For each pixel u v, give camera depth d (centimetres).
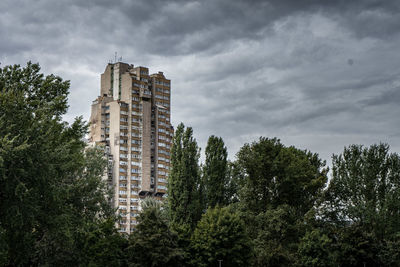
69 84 5266
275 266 7719
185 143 8756
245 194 8600
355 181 9369
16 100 4391
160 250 7031
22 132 4212
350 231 8712
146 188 16225
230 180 9612
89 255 6512
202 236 7606
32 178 4200
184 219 8400
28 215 4116
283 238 8119
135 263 7012
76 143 5175
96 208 5816
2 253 3956
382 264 8650
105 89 17612
